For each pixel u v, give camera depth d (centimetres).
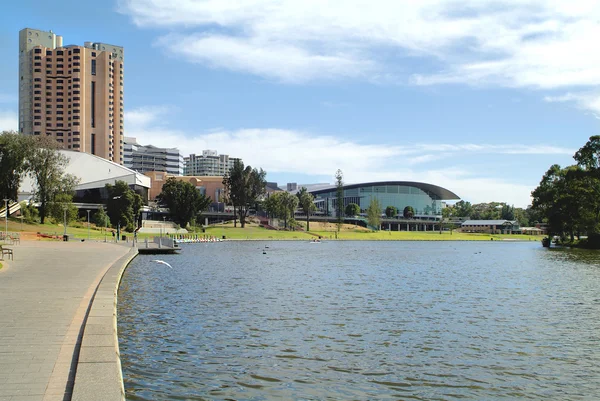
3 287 2930
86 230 12975
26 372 1318
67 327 1852
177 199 18050
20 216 12800
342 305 3494
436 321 2977
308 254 9806
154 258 7362
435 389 1805
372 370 1995
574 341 2522
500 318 3105
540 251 12050
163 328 2609
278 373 1927
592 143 11475
